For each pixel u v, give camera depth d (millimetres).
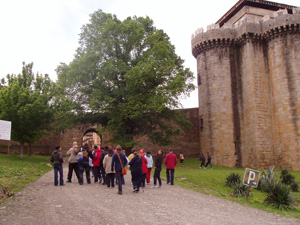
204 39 29797
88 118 26234
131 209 7523
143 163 12125
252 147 26250
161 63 24656
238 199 10883
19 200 8164
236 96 28484
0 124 16969
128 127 25703
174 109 27234
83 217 6434
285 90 25453
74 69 24297
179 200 9570
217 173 19406
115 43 25109
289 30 25781
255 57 27234
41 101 24219
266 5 30734
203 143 29656
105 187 11469
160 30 28578
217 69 29047
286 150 24953
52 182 12578
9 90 24172
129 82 23219
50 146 36750
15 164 18875
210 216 7379
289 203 9891
